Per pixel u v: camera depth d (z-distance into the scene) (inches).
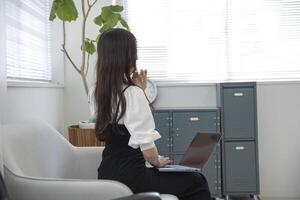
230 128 112.5
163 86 127.4
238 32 128.7
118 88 60.8
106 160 62.3
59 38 122.5
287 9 127.3
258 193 112.9
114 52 61.3
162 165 65.3
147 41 130.2
